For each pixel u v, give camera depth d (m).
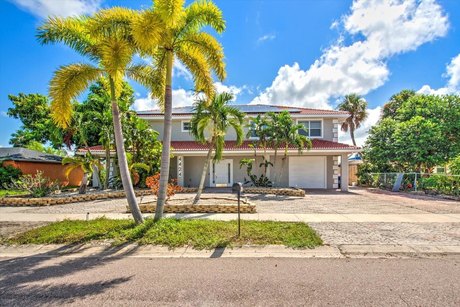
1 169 17.56
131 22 6.61
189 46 7.87
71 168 14.41
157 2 6.35
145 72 8.55
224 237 6.16
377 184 21.28
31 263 4.91
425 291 3.70
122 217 8.62
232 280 4.10
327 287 3.84
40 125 27.17
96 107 15.43
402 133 19.33
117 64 6.46
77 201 12.64
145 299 3.50
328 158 19.83
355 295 3.58
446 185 14.42
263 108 22.45
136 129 16.09
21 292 3.72
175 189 11.01
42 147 26.84
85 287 3.88
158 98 8.91
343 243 5.91
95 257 5.23
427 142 18.30
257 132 16.20
